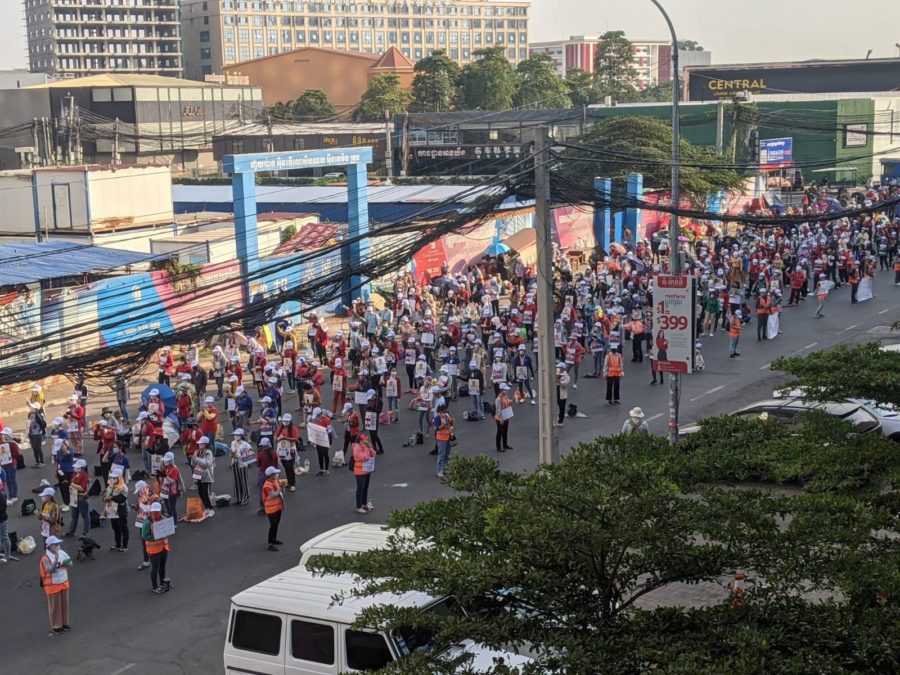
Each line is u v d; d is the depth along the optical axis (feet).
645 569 32.40
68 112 335.67
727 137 317.42
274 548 71.00
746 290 167.32
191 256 154.51
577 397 113.50
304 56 569.64
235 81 535.60
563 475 34.01
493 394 115.24
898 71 380.58
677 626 30.42
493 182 63.05
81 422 94.17
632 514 31.42
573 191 70.90
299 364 110.52
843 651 28.50
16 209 167.22
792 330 143.74
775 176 299.79
